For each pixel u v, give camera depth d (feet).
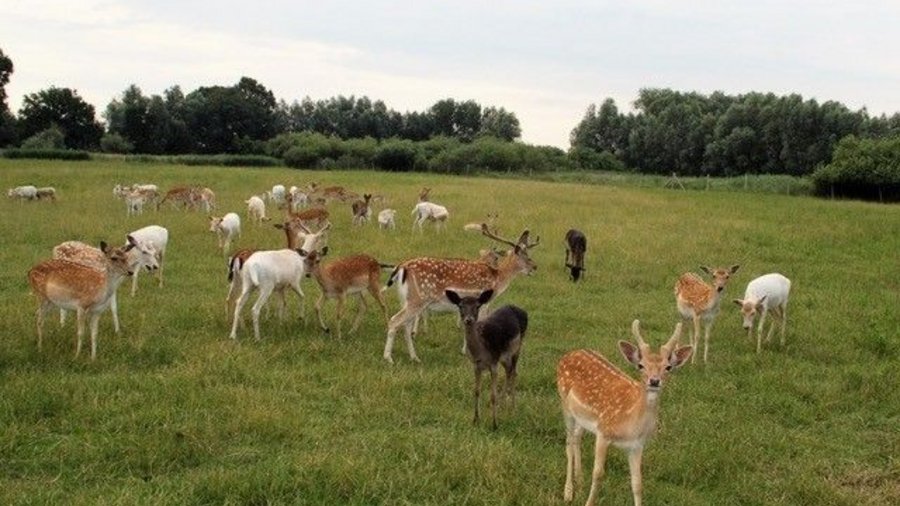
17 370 30.50
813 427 29.40
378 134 337.11
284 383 30.66
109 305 35.68
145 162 207.00
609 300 48.93
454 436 26.48
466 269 38.01
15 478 22.43
